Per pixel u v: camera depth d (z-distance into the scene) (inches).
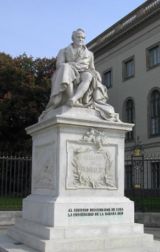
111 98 1558.8
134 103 1419.8
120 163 369.1
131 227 345.7
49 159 358.6
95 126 357.7
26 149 1197.1
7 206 679.7
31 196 381.4
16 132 1248.2
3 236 389.4
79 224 329.4
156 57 1337.4
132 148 1350.9
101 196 354.0
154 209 682.8
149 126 1331.2
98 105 374.3
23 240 344.5
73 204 329.7
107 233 333.4
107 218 342.6
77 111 360.2
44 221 336.2
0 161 806.5
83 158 350.3
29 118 1227.2
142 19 1364.4
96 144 357.7
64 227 317.4
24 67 1320.1
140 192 729.0
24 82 1261.1
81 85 368.5
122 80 1496.1
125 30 1455.5
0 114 1184.2
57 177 338.3
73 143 348.2
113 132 369.4
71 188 339.6
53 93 372.8
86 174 349.7
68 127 347.3
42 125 367.6
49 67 1352.1
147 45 1369.3
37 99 1251.8
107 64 1596.9
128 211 354.0
